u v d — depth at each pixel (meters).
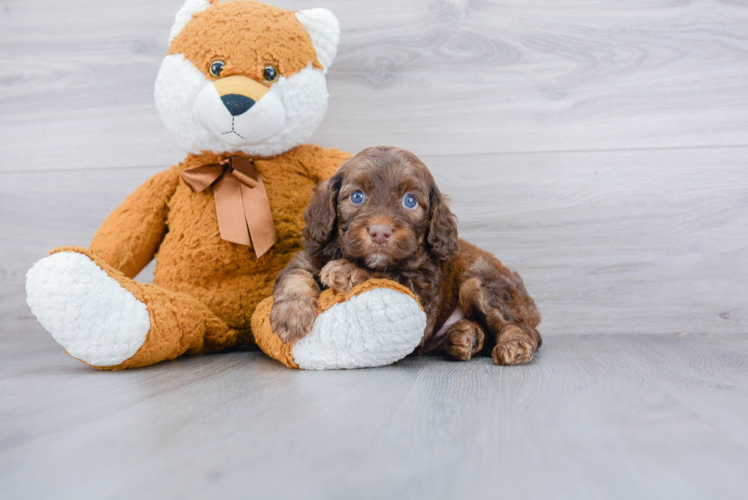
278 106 2.30
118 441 1.17
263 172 2.50
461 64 2.98
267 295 2.45
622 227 2.97
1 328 3.12
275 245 2.47
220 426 1.26
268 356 2.28
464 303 2.32
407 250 1.93
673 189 2.95
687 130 2.95
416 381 1.73
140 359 2.01
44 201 3.12
